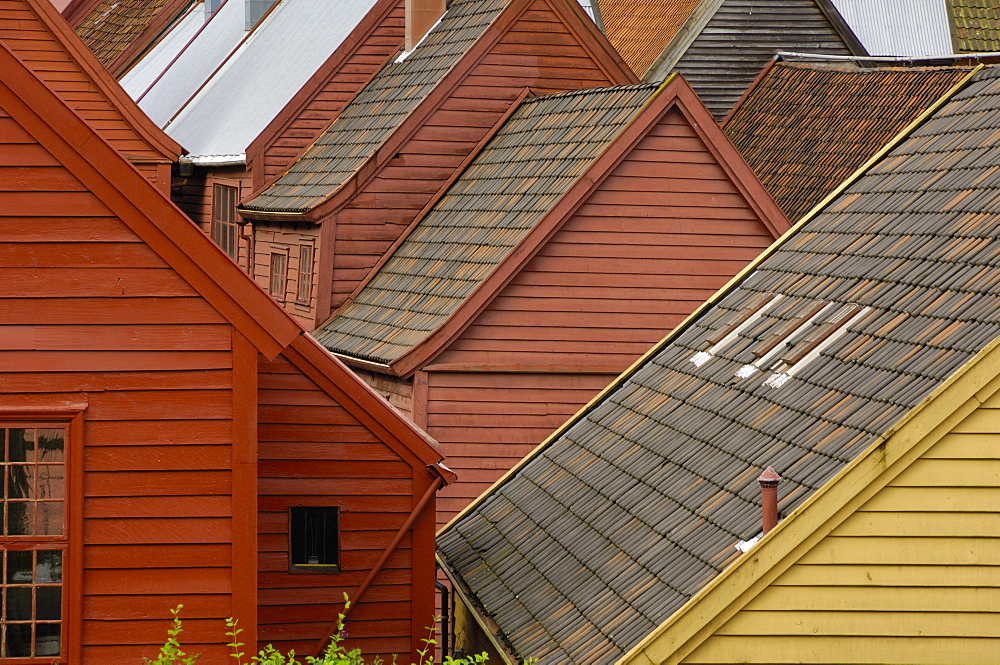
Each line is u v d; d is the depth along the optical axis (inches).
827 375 1278.3
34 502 1171.3
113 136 2893.7
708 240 2239.2
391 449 1521.9
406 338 2241.6
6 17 2775.6
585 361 2209.6
